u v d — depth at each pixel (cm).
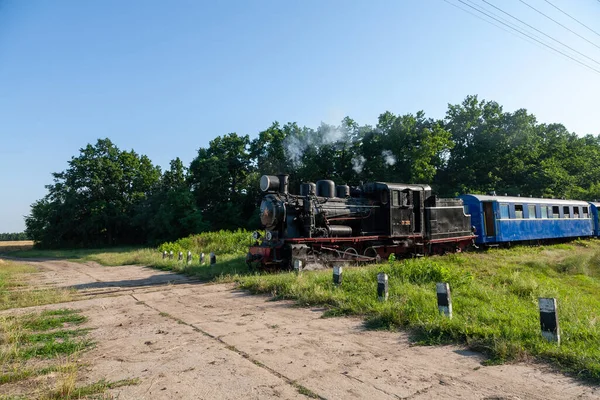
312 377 434
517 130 3975
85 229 5109
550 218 2395
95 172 5356
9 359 513
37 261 3042
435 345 541
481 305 732
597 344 499
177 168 5406
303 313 749
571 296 946
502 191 3769
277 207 1331
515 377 426
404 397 380
